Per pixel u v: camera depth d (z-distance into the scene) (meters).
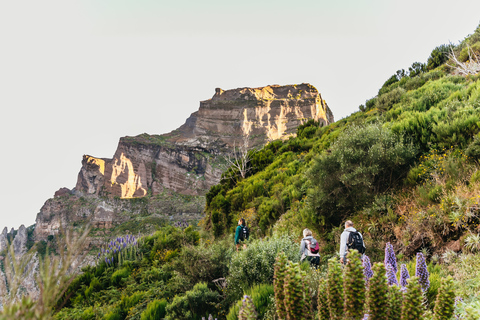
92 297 11.26
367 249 8.01
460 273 5.60
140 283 11.60
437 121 10.40
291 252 8.09
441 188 7.69
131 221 183.12
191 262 9.17
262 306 6.27
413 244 7.21
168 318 7.43
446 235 6.86
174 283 9.51
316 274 6.32
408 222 7.62
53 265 1.42
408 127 10.68
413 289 2.23
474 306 3.00
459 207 6.65
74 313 9.89
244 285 7.56
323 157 10.61
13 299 1.34
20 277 1.38
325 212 10.12
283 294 2.44
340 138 11.10
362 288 2.27
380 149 9.73
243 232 10.96
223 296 8.05
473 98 11.58
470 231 6.24
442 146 9.56
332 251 9.02
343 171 9.91
